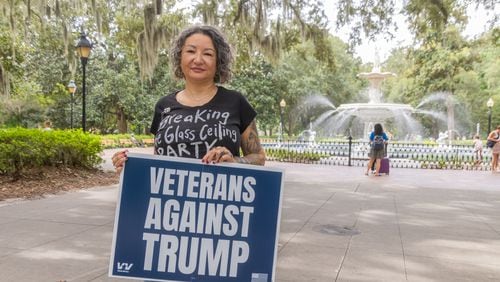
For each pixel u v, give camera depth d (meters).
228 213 2.01
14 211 6.34
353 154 19.41
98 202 7.15
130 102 32.06
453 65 35.59
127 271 1.98
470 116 44.56
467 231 5.59
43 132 9.98
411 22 14.63
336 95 45.00
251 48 15.42
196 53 2.03
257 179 2.02
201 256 2.00
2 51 17.17
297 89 40.56
